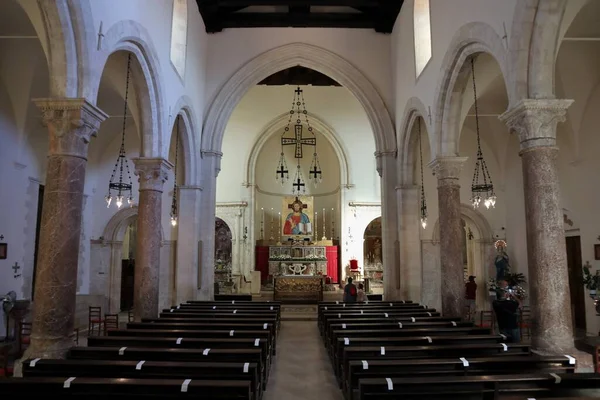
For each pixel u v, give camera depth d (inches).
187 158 613.9
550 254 283.7
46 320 289.0
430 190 694.5
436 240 686.5
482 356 273.7
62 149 299.3
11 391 191.0
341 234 1010.7
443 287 440.5
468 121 690.2
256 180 1069.8
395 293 630.5
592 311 517.7
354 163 1017.5
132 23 384.2
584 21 418.6
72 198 299.6
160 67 459.2
